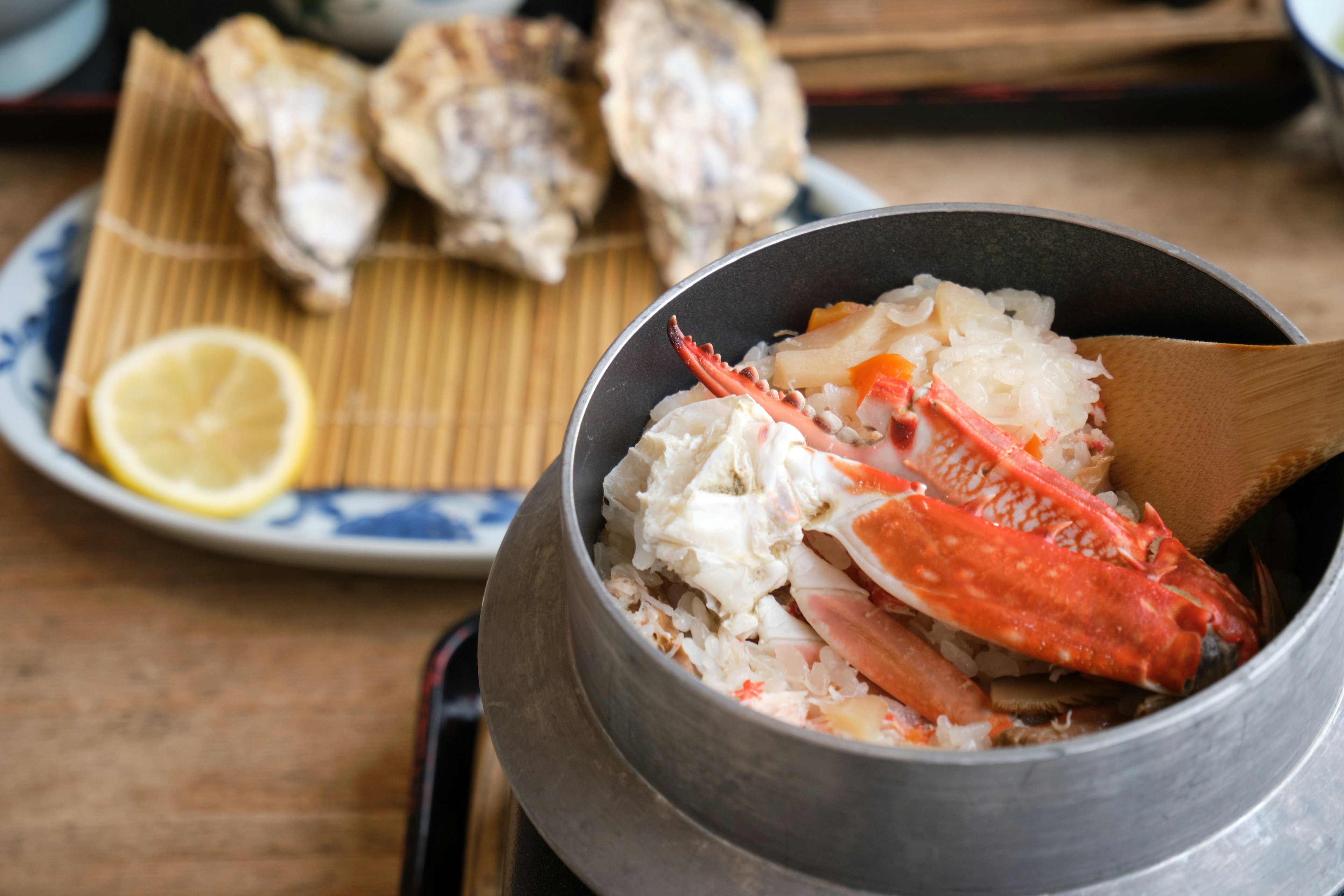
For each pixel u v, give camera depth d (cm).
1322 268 56
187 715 52
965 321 35
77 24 63
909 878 26
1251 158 59
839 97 59
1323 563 31
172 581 54
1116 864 27
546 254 56
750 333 38
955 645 31
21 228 60
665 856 28
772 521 30
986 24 60
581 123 58
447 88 58
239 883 49
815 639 32
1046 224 34
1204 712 23
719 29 58
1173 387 33
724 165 56
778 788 25
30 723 52
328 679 53
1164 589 28
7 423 54
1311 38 54
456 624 49
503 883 40
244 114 57
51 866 50
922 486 30
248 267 59
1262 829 28
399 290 58
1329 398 28
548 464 56
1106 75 60
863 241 35
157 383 56
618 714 29
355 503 56
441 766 47
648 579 33
